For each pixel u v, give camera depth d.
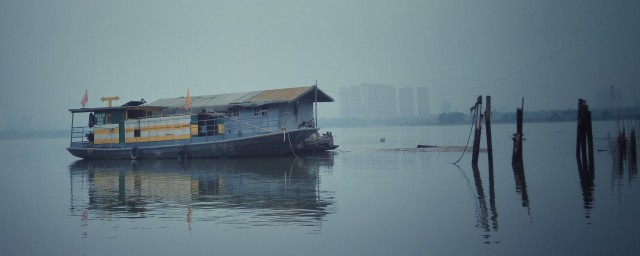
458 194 20.97
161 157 42.25
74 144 46.50
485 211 17.20
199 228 15.34
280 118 41.50
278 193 21.91
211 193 22.28
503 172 28.66
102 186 25.92
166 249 13.24
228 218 16.67
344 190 22.59
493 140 74.50
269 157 42.03
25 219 17.39
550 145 55.38
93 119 45.62
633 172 27.28
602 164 31.89
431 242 13.40
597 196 19.81
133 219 16.91
